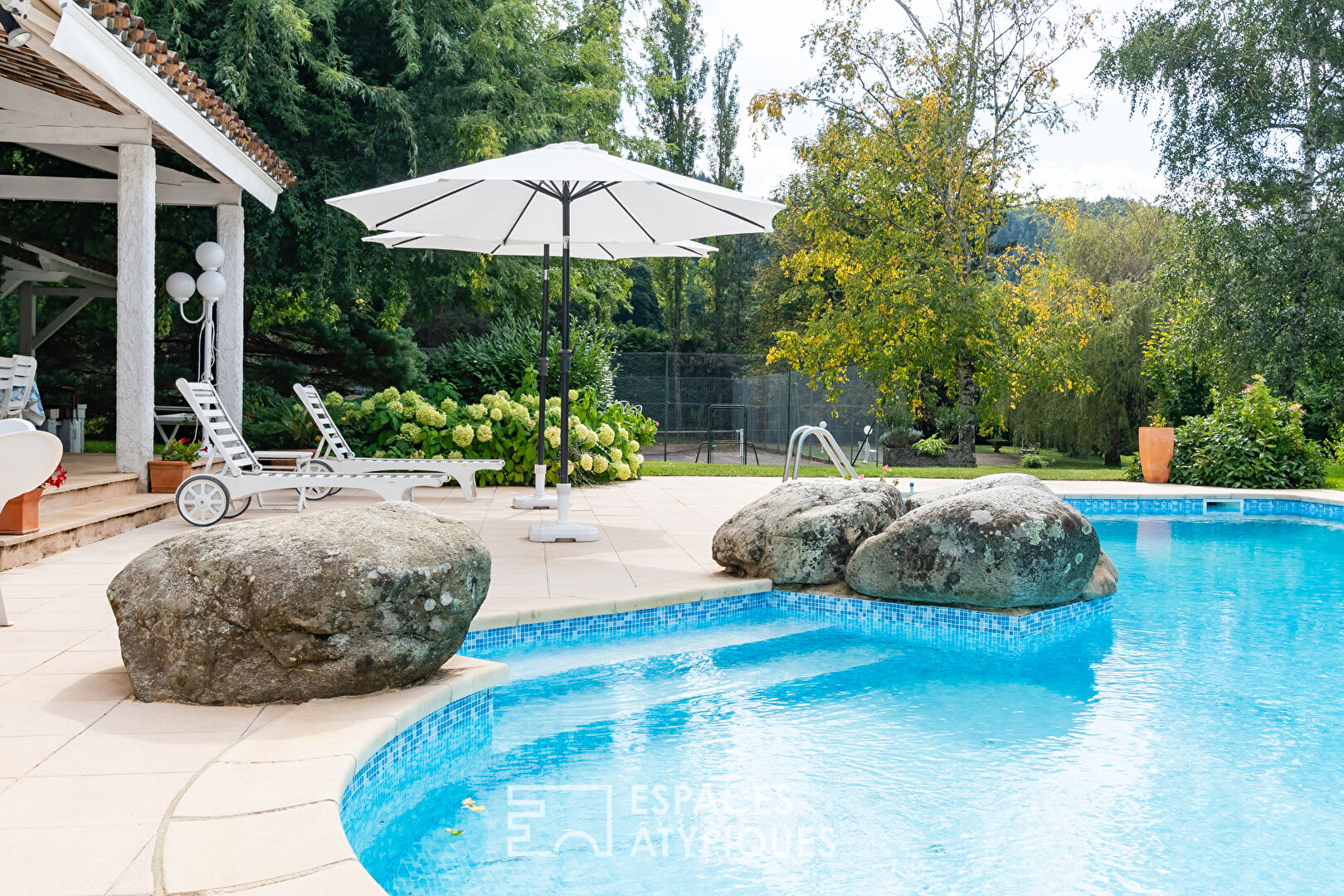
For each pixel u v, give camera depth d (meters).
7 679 3.64
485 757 3.71
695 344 39.59
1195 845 2.96
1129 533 10.73
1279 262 17.81
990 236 22.80
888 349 20.34
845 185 21.95
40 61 7.76
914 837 3.00
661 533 8.16
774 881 2.69
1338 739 3.99
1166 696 4.61
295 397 13.48
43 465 4.29
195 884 2.04
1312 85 18.12
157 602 3.41
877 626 6.01
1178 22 19.06
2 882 2.05
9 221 14.80
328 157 14.97
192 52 13.94
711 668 5.02
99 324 17.20
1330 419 19.55
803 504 6.46
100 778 2.67
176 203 10.84
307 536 3.52
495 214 8.38
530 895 2.60
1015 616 5.64
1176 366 17.80
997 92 21.14
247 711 3.31
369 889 2.02
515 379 13.30
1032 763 3.68
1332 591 7.38
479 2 15.95
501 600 5.38
